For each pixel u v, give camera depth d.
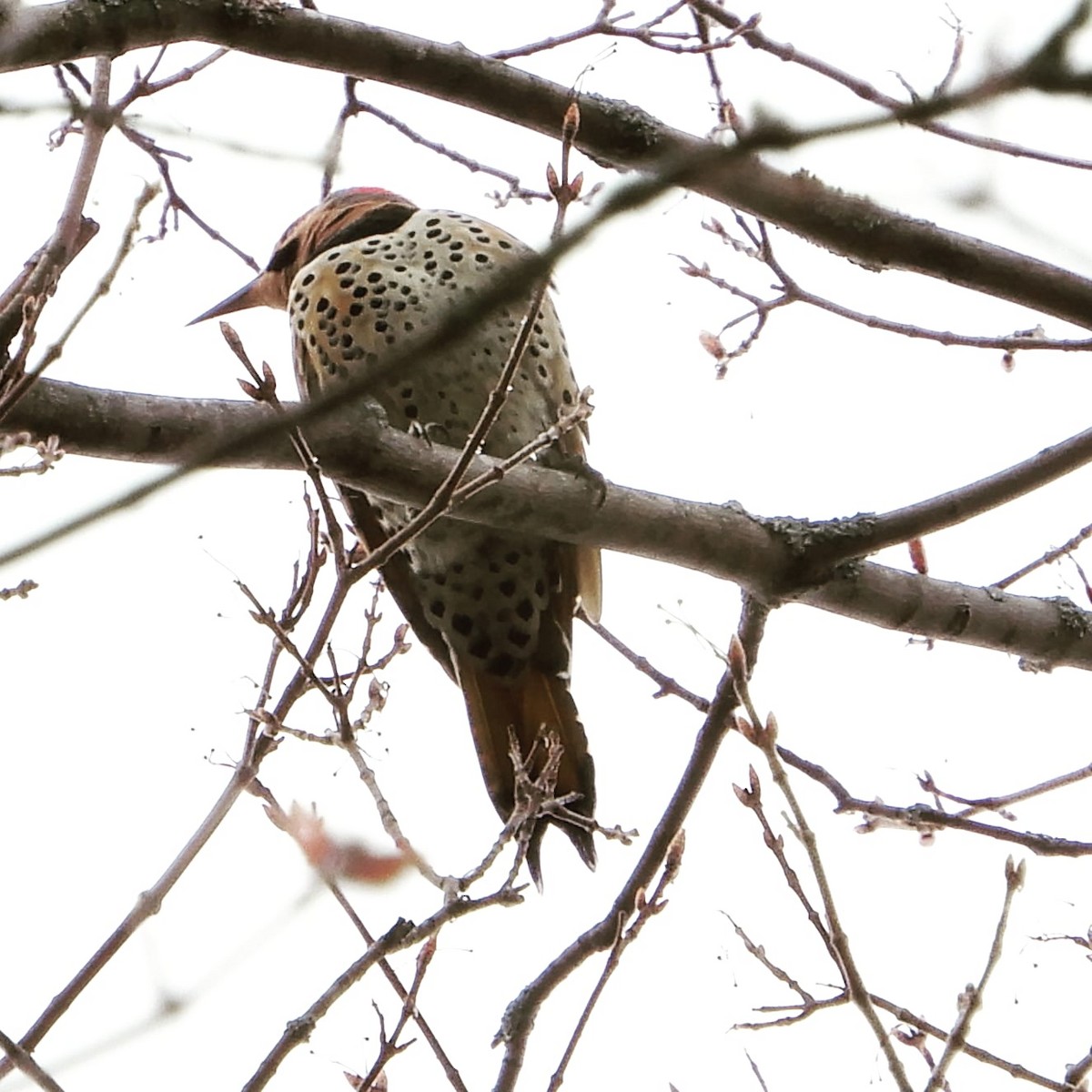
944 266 8.60
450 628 10.09
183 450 7.33
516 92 8.83
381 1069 6.66
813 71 8.66
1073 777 8.89
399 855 4.62
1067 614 9.23
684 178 3.03
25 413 7.07
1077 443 8.88
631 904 8.92
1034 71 3.08
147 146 9.18
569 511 8.36
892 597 8.98
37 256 6.59
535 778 9.64
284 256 11.62
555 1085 6.95
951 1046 6.29
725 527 8.70
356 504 9.99
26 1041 6.32
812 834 5.93
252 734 6.81
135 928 6.51
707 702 9.34
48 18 7.74
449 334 3.19
